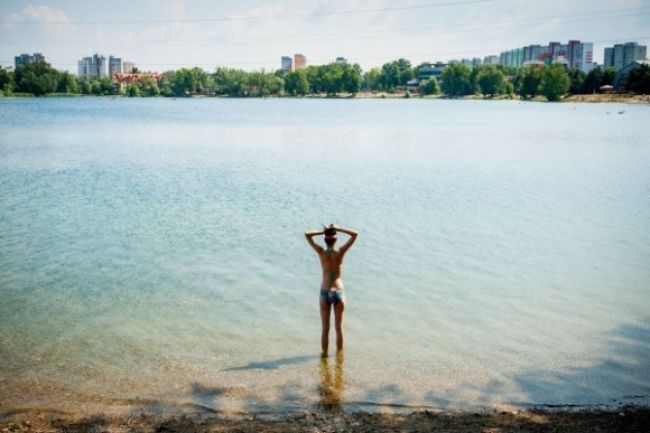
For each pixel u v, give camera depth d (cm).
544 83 19525
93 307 1461
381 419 947
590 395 1034
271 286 1616
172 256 1905
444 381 1090
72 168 4106
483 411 979
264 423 932
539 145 5903
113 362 1164
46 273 1734
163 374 1114
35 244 2059
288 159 4706
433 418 950
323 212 2612
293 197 2984
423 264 1833
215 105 18450
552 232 2269
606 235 2225
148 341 1262
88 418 952
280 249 1984
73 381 1085
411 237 2173
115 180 3556
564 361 1172
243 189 3228
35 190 3194
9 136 6806
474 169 4119
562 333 1309
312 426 922
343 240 2145
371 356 1191
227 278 1683
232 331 1314
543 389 1058
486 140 6475
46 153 5103
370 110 14975
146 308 1455
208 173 3875
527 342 1261
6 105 16425
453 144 6019
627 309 1458
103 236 2167
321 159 4706
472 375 1113
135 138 6675
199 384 1073
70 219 2459
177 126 8650
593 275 1731
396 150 5434
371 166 4262
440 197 3017
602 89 19912
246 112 13638
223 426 920
